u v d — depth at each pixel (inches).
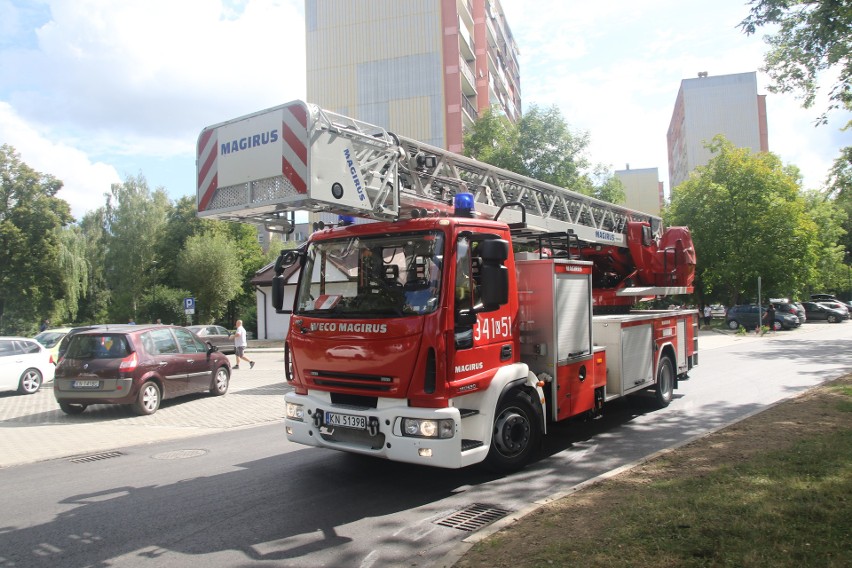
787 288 1355.8
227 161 227.1
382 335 210.7
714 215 1391.5
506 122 1232.2
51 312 1658.5
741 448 248.2
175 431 376.5
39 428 395.5
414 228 219.6
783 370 559.5
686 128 3105.3
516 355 247.0
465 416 215.2
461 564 150.9
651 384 359.9
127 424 402.9
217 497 228.5
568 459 266.1
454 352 208.5
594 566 142.2
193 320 1702.8
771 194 1347.2
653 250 459.2
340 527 192.4
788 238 1326.3
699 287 1523.1
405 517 200.1
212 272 1731.1
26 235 1501.0
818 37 335.3
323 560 166.9
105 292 2085.4
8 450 330.0
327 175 211.2
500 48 2380.7
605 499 193.2
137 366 429.1
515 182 353.4
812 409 324.8
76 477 268.4
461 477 244.5
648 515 173.3
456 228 217.8
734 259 1355.8
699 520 166.9
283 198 210.5
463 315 213.6
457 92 1731.1
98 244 2130.9
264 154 215.6
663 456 245.4
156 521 202.8
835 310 1551.4
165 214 2113.7
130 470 278.5
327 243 239.8
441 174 295.3
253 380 647.1
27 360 572.1
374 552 171.8
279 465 276.8
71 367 426.6
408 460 202.7
